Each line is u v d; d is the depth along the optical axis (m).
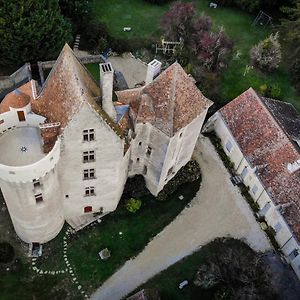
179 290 51.34
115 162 46.91
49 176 42.41
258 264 52.44
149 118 47.59
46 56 65.62
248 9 81.88
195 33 73.25
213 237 55.53
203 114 51.62
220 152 63.09
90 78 46.09
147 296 47.66
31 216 46.44
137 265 52.72
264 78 72.31
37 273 51.19
